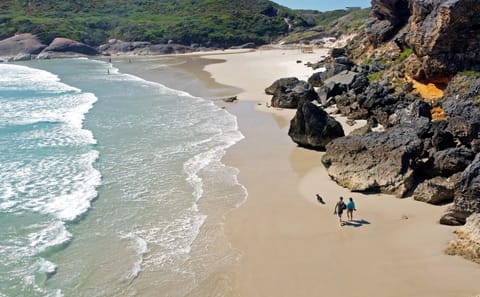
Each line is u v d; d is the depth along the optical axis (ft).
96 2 604.90
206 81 231.30
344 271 57.67
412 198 78.69
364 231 68.03
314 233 68.03
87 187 85.66
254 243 65.57
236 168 96.78
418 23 136.87
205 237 67.31
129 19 556.10
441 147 90.99
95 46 484.74
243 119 142.20
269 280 56.34
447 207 74.59
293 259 61.00
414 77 135.85
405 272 56.70
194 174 92.84
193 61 360.69
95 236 67.72
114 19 545.85
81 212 75.31
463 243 60.29
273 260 60.85
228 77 244.42
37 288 55.21
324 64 265.13
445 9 119.65
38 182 88.33
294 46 493.77
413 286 53.72
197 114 148.77
